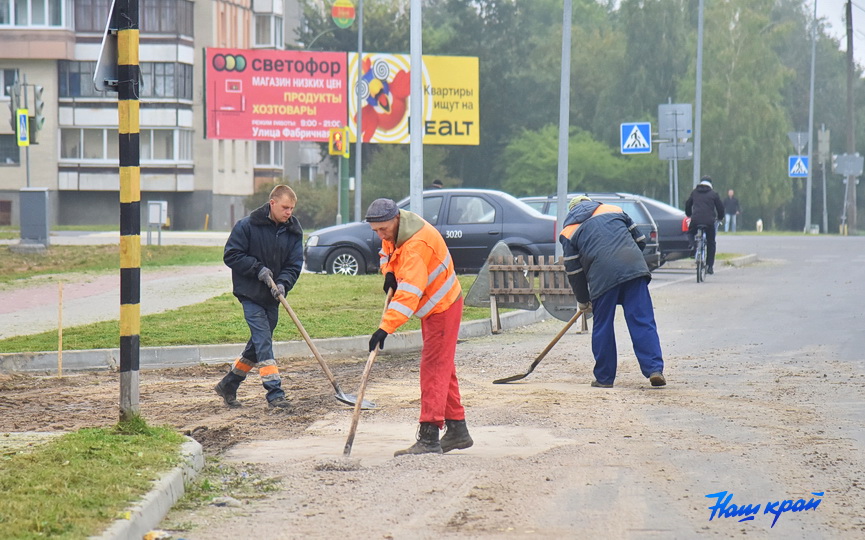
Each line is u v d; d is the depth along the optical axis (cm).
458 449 1727
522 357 2870
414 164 4012
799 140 12344
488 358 2864
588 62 18050
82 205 13500
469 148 17450
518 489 1469
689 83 16075
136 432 1700
